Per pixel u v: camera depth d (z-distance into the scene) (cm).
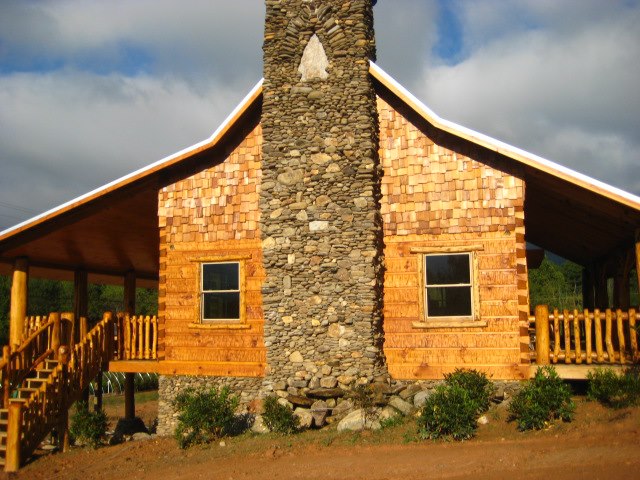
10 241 1912
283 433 1511
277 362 1642
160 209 1867
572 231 2088
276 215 1688
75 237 2117
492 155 1619
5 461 1515
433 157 1662
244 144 1819
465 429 1291
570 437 1193
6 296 4984
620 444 1102
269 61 1752
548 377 1366
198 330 1800
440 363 1603
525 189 1750
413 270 1645
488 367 1571
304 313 1639
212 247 1811
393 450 1282
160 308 1839
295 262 1658
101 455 1596
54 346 1841
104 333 1917
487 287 1592
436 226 1638
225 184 1820
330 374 1602
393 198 1678
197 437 1559
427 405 1349
